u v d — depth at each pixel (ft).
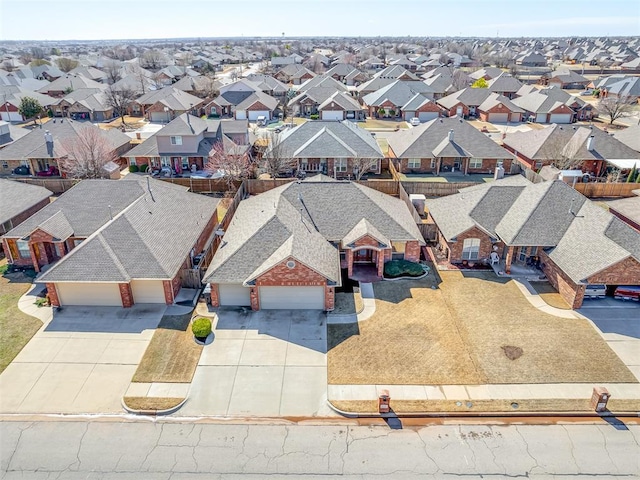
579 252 92.22
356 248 99.35
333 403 67.92
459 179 169.37
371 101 291.17
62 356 77.30
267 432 63.52
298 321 86.53
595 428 64.03
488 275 102.06
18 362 75.87
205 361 76.28
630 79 319.06
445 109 294.87
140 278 86.69
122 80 331.16
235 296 90.79
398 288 97.25
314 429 64.03
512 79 328.49
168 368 74.79
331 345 80.02
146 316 87.86
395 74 368.68
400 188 143.23
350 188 111.75
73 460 59.36
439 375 73.15
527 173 163.43
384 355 77.56
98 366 75.15
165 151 173.99
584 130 172.14
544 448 60.95
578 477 56.90
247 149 177.58
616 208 120.78
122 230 93.81
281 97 330.95
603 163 166.50
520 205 107.76
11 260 106.63
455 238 104.17
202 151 174.29
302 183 113.50
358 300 93.04
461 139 175.22
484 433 63.31
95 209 110.93
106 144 170.81
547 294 94.43
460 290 96.37
